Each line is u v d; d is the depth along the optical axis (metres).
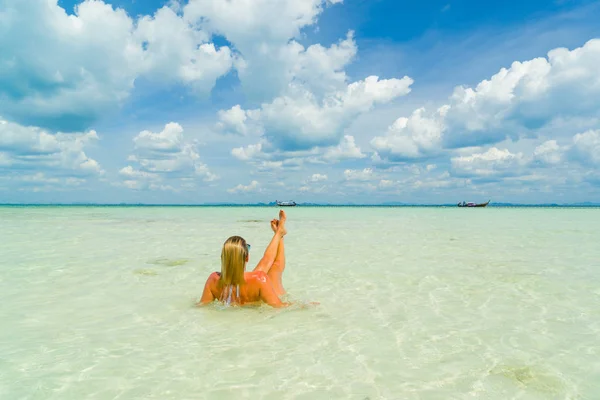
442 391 2.50
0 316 4.10
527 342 3.39
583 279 6.05
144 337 3.47
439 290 5.33
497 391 2.50
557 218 27.61
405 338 3.47
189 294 5.06
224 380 2.63
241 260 4.28
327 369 2.82
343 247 9.96
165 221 22.12
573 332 3.66
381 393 2.46
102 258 7.93
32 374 2.71
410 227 17.66
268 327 3.76
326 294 5.09
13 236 12.38
